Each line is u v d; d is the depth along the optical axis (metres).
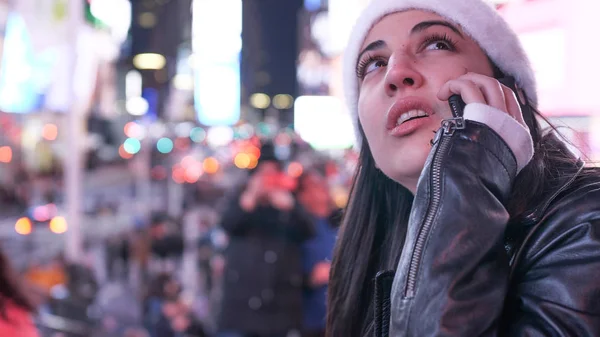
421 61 1.14
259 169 4.47
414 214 0.98
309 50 38.00
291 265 4.34
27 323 2.11
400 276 0.96
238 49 44.16
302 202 4.45
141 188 11.02
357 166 1.42
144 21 41.84
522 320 0.94
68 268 4.74
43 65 5.32
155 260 6.52
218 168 15.19
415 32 1.16
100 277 5.86
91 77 6.11
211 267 6.60
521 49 1.20
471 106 1.01
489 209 0.93
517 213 1.01
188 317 5.39
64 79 5.51
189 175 14.21
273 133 31.45
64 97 5.57
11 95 5.18
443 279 0.91
